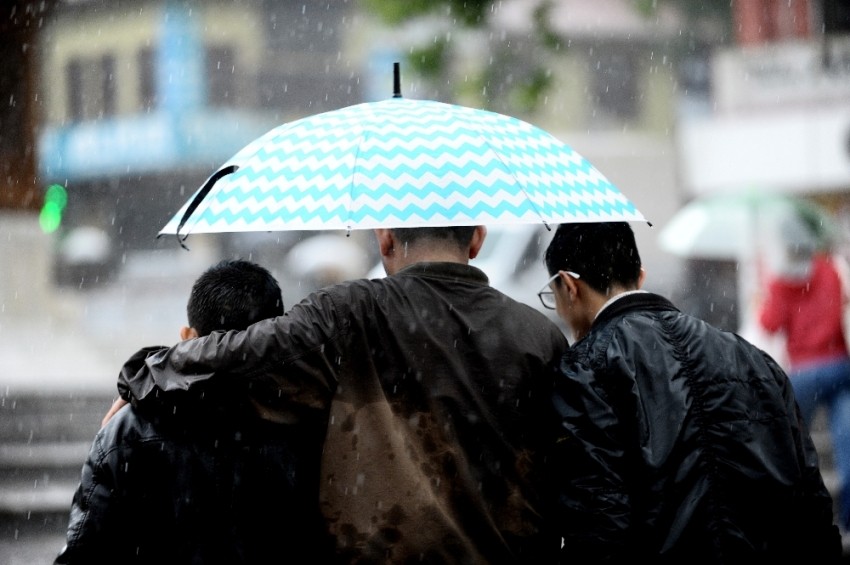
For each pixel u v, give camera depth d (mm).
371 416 10203
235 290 10773
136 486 10016
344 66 120812
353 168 10703
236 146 119312
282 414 10141
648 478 10234
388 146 10898
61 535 25172
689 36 112375
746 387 10555
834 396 26453
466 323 10562
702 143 67375
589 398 10461
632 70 111562
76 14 120250
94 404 33375
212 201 10891
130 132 119125
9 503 25875
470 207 10453
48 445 30438
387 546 10062
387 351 10312
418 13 50594
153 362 10039
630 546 10141
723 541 10141
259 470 10117
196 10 118812
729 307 80438
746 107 65375
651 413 10383
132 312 78750
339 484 10109
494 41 73562
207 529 10031
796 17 70812
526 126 11953
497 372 10539
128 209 120562
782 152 64062
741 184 65938
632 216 11555
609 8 111688
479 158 10891
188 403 9938
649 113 111812
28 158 46281
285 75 120938
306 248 81688
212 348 9898
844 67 62719
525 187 10789
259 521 10117
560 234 11727
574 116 109875
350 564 10039
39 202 47062
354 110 11664
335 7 120000
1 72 44750
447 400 10367
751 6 72188
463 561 10211
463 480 10320
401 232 10945
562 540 10844
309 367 10047
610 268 11422
